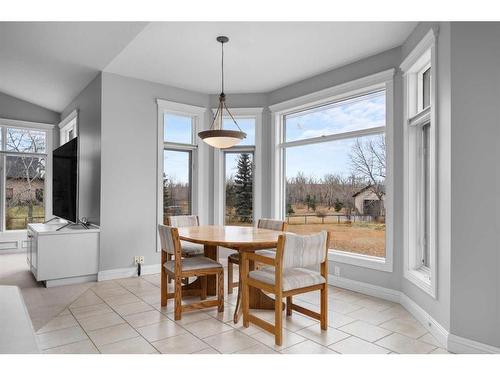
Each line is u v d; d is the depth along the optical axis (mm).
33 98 5895
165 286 3244
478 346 2250
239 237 3021
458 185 2355
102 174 4215
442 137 2537
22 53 4043
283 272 2688
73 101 5508
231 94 5125
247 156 5180
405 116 3311
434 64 2645
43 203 6332
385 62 3605
